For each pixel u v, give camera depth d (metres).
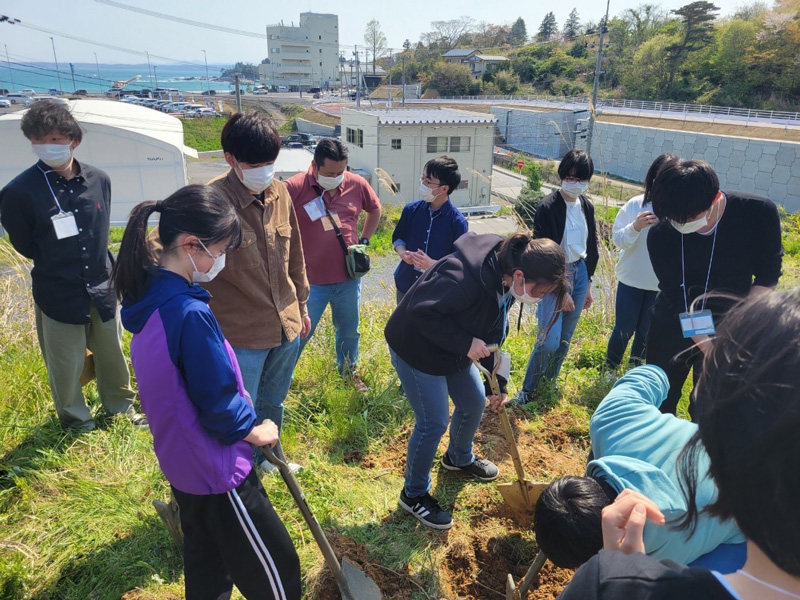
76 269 3.09
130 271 1.69
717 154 29.61
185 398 1.72
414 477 2.72
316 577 2.33
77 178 3.09
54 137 2.89
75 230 3.04
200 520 1.88
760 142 27.33
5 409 3.48
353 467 3.20
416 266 3.71
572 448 3.44
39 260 3.03
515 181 33.06
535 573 1.96
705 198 2.43
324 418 3.61
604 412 1.68
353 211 3.91
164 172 22.14
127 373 3.53
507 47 85.88
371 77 92.44
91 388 3.83
